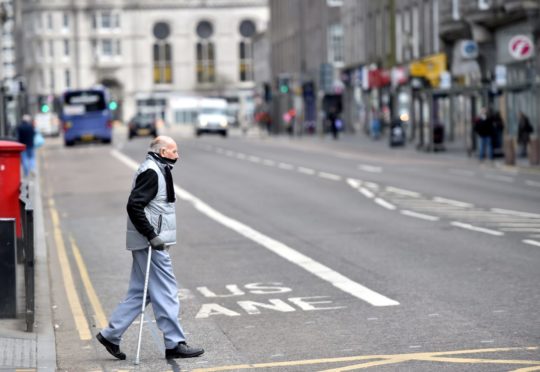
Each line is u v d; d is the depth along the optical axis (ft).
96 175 292.20
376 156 365.61
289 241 140.15
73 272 119.24
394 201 192.85
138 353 73.41
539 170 268.82
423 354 72.38
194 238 147.43
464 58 400.06
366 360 71.41
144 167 73.41
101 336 75.05
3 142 118.32
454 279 104.22
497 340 76.02
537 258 116.47
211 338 81.56
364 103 589.32
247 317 89.71
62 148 522.47
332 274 110.83
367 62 575.38
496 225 149.89
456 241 133.28
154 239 72.79
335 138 547.08
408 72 480.23
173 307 74.74
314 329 83.25
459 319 84.43
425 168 290.56
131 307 74.79
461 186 224.74
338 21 644.69
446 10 398.83
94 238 152.35
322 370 68.95
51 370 69.31
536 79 327.67
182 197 214.07
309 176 265.13
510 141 286.87
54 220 179.01
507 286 99.04
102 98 542.16
